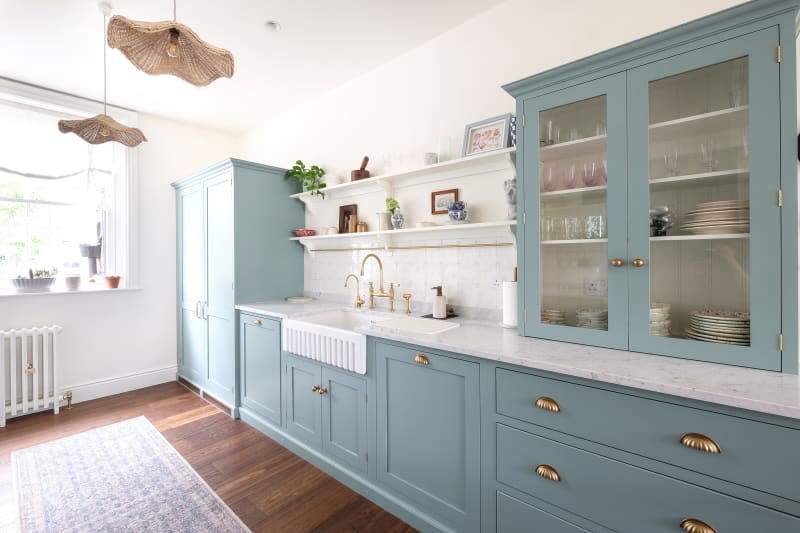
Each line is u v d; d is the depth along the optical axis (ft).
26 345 9.57
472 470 5.15
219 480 7.09
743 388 3.41
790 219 3.76
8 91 9.58
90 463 7.61
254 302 10.30
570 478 4.28
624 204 4.79
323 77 9.89
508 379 4.77
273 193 10.80
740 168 4.08
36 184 10.32
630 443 3.87
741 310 4.10
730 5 5.10
